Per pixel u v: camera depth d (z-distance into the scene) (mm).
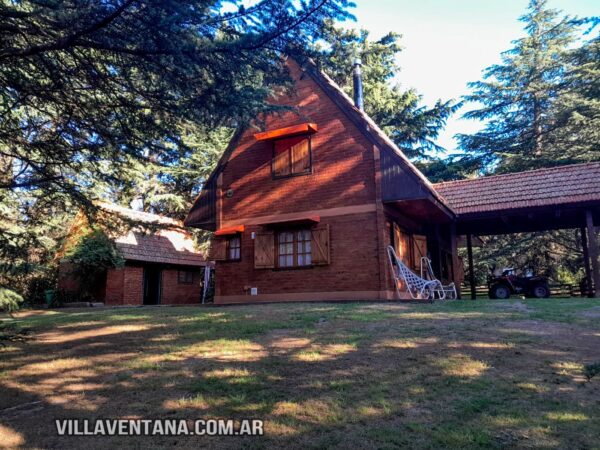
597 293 15203
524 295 20391
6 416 5289
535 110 33625
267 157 16625
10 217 16750
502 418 4633
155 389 5879
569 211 17125
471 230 20703
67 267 22562
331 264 15016
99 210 9445
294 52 7215
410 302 12805
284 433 4543
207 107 7492
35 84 7719
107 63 7422
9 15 6215
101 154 8961
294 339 8102
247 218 16625
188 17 6145
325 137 15727
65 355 7773
